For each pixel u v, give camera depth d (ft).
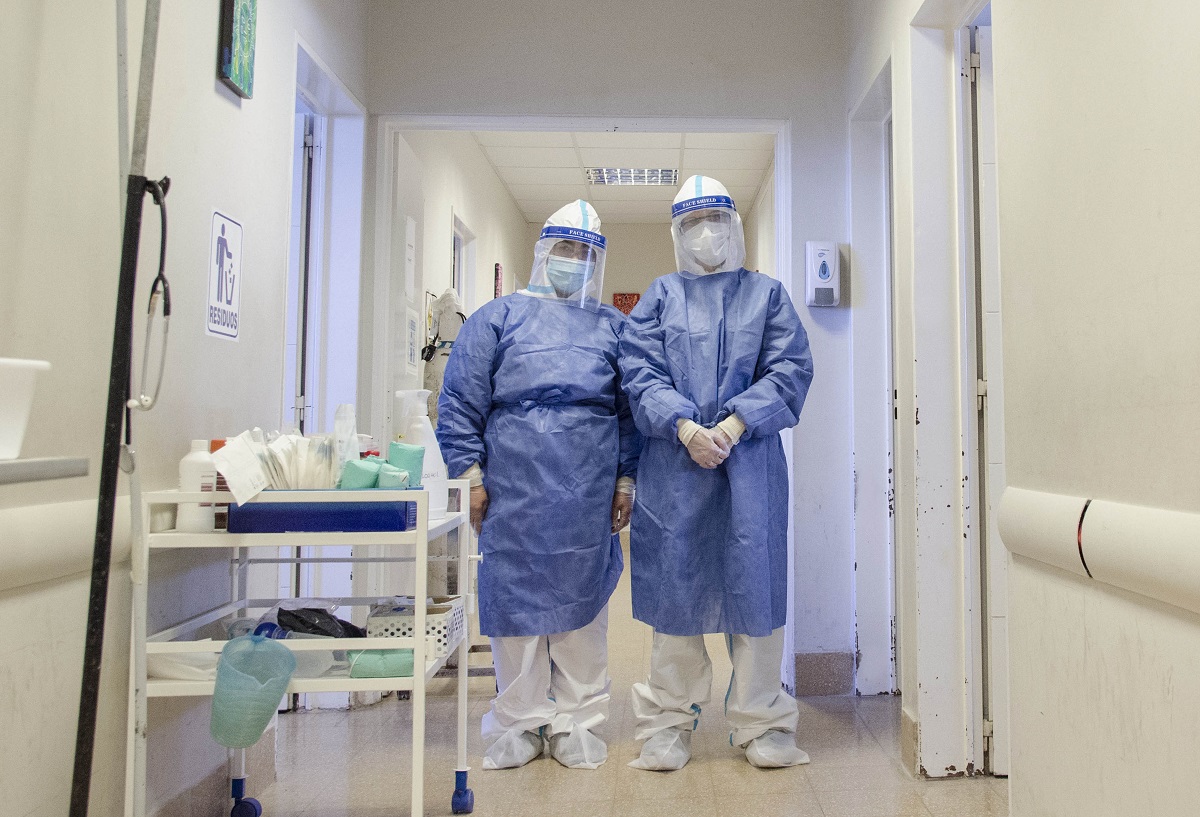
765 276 7.79
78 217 4.46
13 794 3.98
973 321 7.29
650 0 10.33
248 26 6.49
